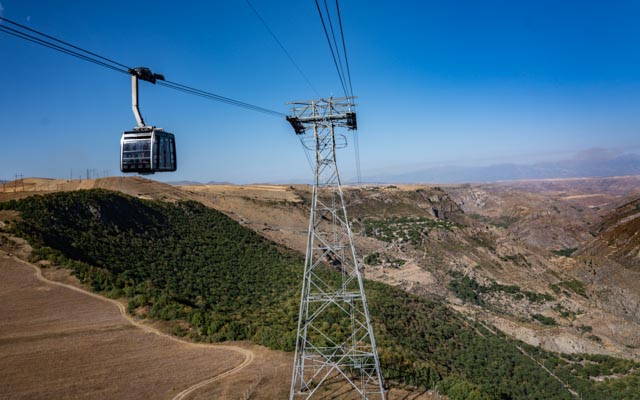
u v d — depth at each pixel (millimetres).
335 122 33031
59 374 36312
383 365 41688
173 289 63750
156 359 40688
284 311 63719
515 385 61094
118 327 46781
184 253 84688
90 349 41281
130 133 21156
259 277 82500
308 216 156500
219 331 48031
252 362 41375
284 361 41969
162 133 21391
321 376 39031
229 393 34594
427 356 58594
